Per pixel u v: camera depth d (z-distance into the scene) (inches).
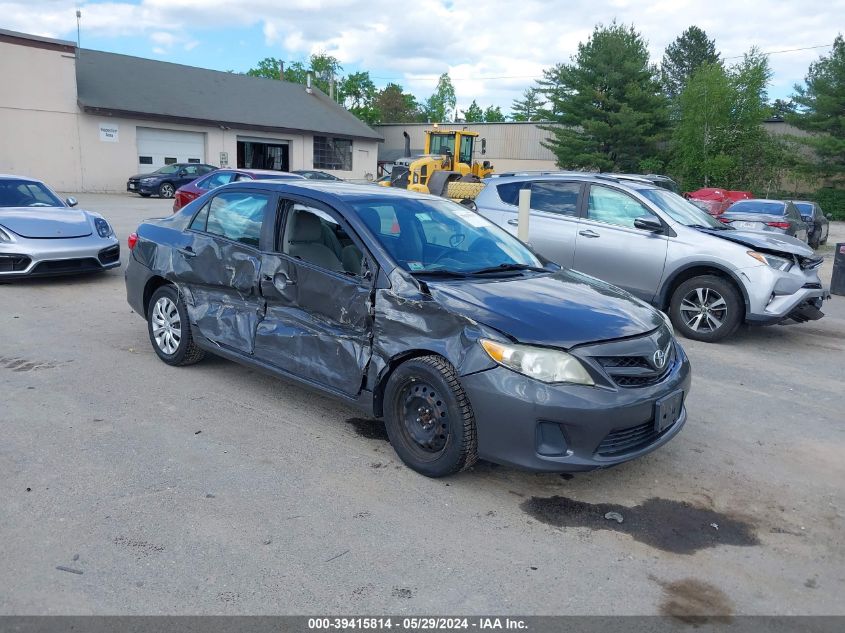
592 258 324.8
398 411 162.6
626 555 132.8
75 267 356.5
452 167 899.4
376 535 134.9
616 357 147.9
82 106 1139.9
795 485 165.8
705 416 210.7
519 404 141.3
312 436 180.2
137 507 140.9
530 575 124.4
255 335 193.2
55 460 159.8
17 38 1063.0
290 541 131.3
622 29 1604.3
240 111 1413.6
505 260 192.5
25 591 113.3
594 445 142.9
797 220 678.5
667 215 312.0
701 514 150.1
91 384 211.3
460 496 152.3
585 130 1635.1
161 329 230.7
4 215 354.3
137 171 1238.9
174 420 186.4
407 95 3737.7
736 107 1590.8
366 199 188.5
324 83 2847.0
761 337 317.7
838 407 223.6
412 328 157.3
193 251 213.6
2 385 207.5
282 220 191.9
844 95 1464.1
